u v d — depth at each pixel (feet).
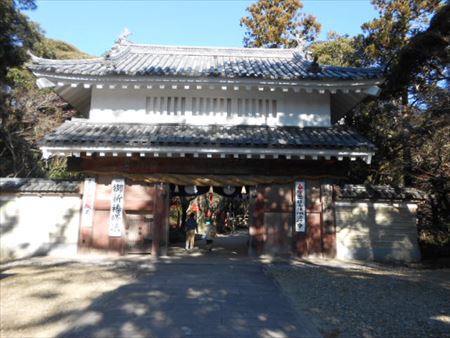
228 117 40.75
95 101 40.22
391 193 39.65
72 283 26.09
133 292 23.68
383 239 39.47
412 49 44.75
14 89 72.90
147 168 38.24
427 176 45.50
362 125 54.70
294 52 52.49
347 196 39.17
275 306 21.20
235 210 125.70
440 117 40.86
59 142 34.09
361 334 16.94
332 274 30.63
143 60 47.85
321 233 38.11
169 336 16.47
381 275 30.89
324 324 18.26
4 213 39.27
